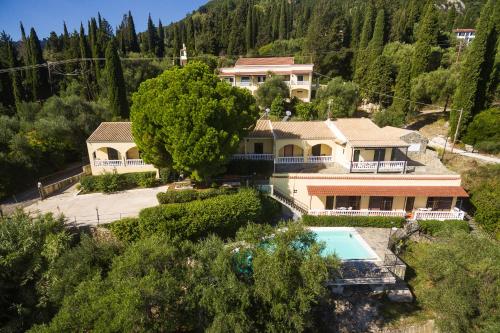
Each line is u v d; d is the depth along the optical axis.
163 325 16.38
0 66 58.44
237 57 96.38
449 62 60.84
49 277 19.33
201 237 25.45
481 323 17.61
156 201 29.61
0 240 20.53
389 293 23.53
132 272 16.80
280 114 56.22
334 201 32.06
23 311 18.53
